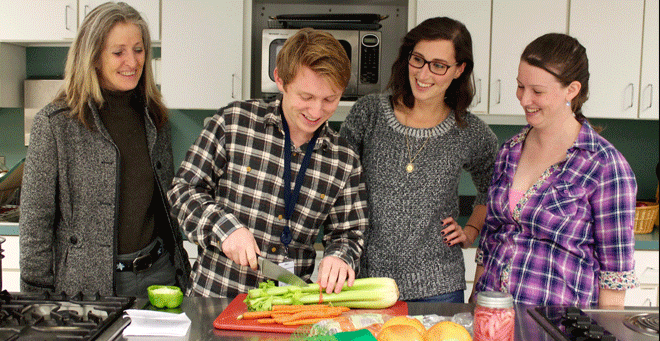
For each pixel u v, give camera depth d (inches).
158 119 64.7
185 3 102.3
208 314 45.7
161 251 63.9
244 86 104.7
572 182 50.7
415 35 58.3
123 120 61.2
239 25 103.1
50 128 56.2
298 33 47.8
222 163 54.3
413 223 60.9
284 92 49.9
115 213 58.7
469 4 101.7
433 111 61.9
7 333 39.1
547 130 52.1
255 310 45.1
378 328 37.4
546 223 51.1
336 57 45.7
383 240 61.3
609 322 44.8
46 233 57.1
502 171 56.7
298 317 43.4
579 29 101.8
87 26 56.4
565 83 48.8
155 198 64.1
